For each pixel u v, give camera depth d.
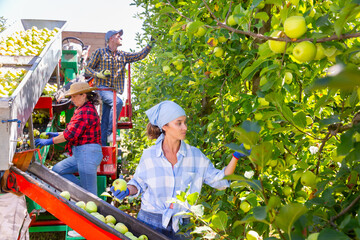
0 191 2.97
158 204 2.50
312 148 2.22
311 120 2.08
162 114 2.44
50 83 6.87
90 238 2.49
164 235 2.38
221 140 3.10
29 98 3.56
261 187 1.13
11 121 2.82
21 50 4.70
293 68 1.75
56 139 3.87
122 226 2.49
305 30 1.35
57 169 4.04
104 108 5.53
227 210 2.57
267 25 2.41
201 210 1.78
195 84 3.36
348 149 1.17
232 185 1.22
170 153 2.55
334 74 0.47
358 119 1.27
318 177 1.80
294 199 2.23
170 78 3.68
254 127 1.16
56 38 5.63
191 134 3.76
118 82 5.94
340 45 1.33
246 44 2.70
